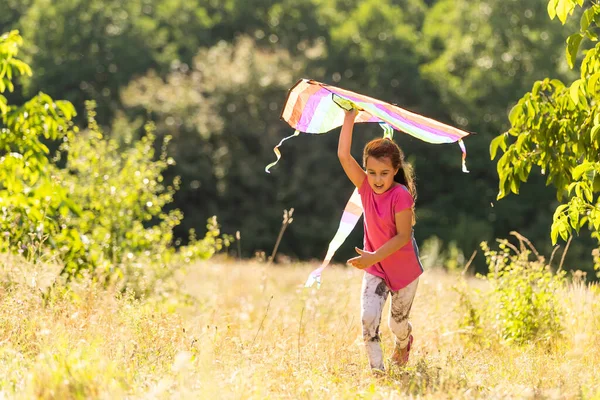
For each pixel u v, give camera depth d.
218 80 71.88
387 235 9.74
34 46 76.69
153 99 70.81
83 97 75.62
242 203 70.88
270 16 89.38
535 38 75.50
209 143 70.81
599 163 10.35
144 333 10.32
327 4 90.19
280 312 15.25
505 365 10.48
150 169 18.91
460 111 74.56
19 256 12.95
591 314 13.00
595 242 60.22
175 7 88.00
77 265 14.91
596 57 10.54
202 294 19.78
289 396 8.24
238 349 10.00
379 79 76.50
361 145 70.88
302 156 70.19
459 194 74.00
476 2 80.19
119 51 78.06
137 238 17.97
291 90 9.99
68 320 10.67
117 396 7.39
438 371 9.36
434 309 14.36
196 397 7.45
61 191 14.66
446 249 67.88
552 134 11.63
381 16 81.25
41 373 7.80
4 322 10.19
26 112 14.41
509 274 13.50
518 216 71.44
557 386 9.11
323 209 69.38
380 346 9.64
